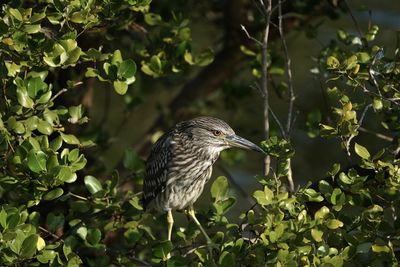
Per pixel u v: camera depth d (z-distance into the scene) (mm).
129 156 13141
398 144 10891
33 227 9898
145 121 20641
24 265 10062
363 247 9812
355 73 10789
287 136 11820
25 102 10195
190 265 10016
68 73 13539
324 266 9445
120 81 10766
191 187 13609
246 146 13695
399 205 10133
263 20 14836
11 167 10469
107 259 11383
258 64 14094
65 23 10648
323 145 19828
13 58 10703
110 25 12234
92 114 20312
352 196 10297
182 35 12781
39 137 10281
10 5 11203
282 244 9469
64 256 11109
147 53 13039
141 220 12180
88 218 11914
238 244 9797
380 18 19906
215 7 16328
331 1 14117
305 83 19266
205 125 13578
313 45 19656
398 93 10625
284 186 10883
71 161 10336
